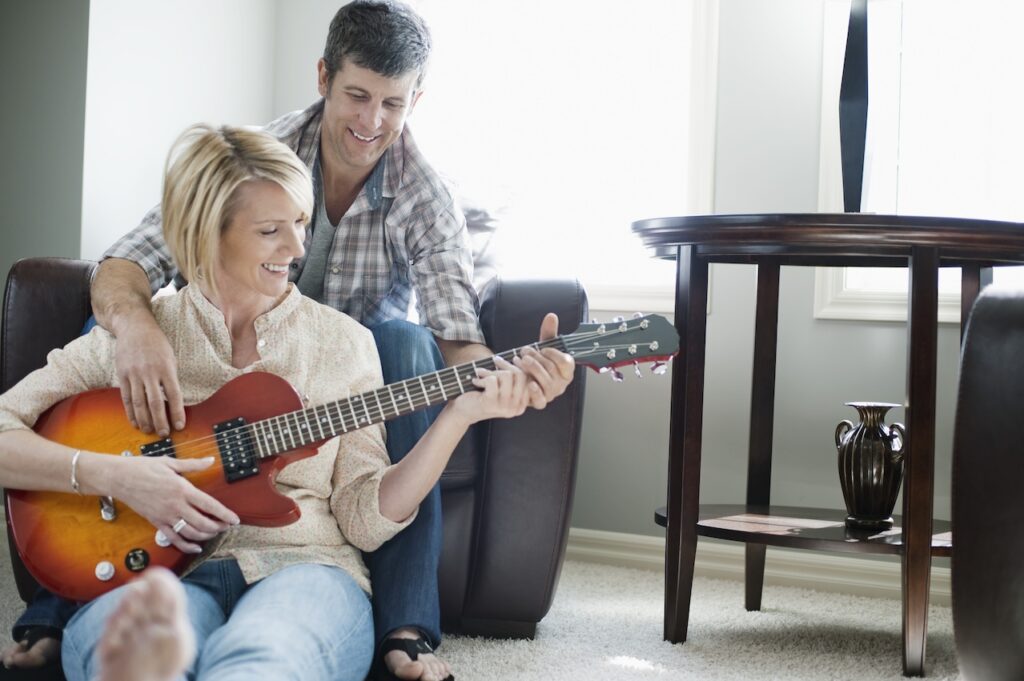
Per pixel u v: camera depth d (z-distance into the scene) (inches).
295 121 87.5
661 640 84.0
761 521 87.2
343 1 132.6
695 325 83.3
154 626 34.9
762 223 77.0
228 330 63.1
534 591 82.0
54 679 60.7
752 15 113.3
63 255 112.3
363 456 63.2
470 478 82.3
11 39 114.4
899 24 110.8
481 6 129.7
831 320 110.1
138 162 118.0
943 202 110.6
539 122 128.0
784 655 80.5
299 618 51.7
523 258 128.0
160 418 59.1
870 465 84.9
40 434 59.6
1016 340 47.2
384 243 88.7
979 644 48.4
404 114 84.2
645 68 124.4
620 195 125.4
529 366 59.4
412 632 63.4
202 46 125.0
